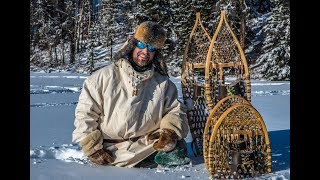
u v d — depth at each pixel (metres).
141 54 4.43
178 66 27.23
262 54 28.06
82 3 45.16
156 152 4.55
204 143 4.10
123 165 4.48
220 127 4.05
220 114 4.34
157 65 4.67
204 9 26.59
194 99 5.12
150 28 4.40
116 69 4.55
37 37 43.41
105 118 4.49
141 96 4.51
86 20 45.94
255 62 28.25
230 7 26.62
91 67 33.19
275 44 26.30
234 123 4.08
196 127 5.11
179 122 4.49
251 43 30.80
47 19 42.88
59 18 43.03
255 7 34.19
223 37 4.84
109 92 4.46
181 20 27.50
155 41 4.40
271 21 26.64
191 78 5.22
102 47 41.06
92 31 41.28
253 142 4.25
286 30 25.31
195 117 5.11
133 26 34.28
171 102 4.65
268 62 25.16
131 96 4.46
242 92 4.83
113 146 4.53
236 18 27.86
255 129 4.14
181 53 27.45
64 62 40.34
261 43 30.84
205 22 26.36
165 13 28.48
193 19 26.92
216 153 4.04
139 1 31.19
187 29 27.09
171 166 4.45
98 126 4.55
